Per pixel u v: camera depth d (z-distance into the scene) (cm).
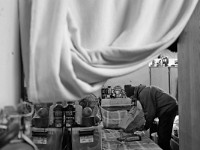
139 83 366
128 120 168
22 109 46
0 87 48
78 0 56
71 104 105
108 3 57
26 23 53
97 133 106
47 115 101
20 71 56
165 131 239
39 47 47
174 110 236
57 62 46
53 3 49
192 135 83
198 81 76
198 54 75
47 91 47
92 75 52
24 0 54
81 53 51
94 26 55
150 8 59
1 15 48
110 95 277
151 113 239
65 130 102
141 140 148
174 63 336
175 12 60
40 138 98
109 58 54
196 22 75
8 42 50
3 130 40
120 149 128
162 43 58
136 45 56
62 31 47
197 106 78
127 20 59
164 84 335
